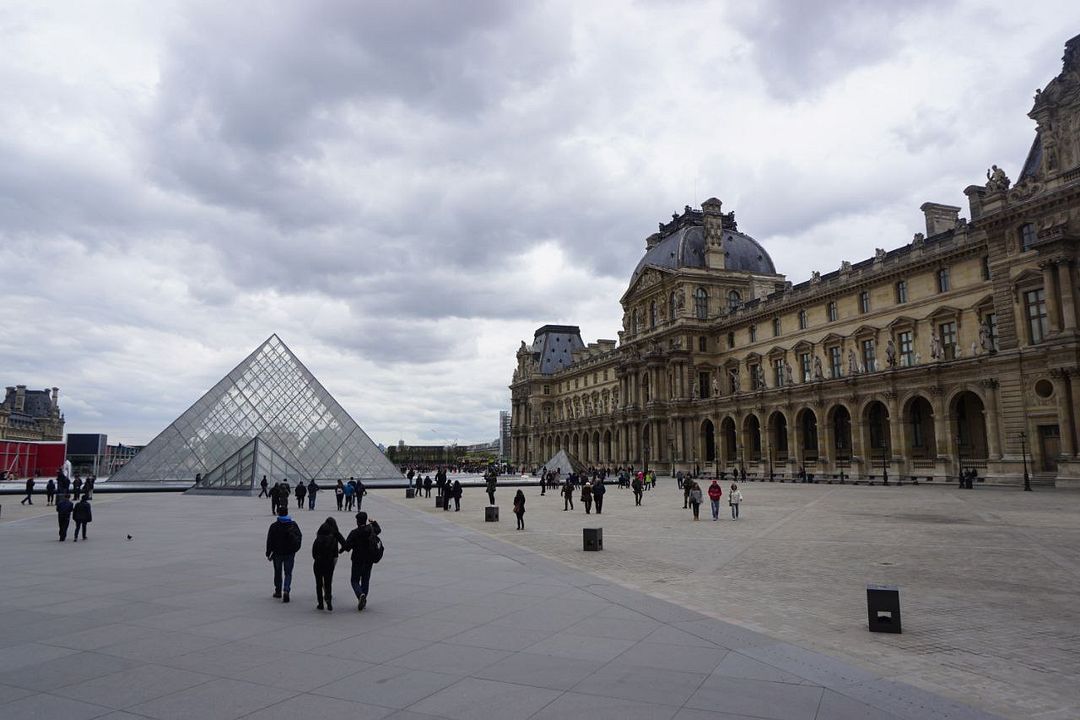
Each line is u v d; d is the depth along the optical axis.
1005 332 67.69
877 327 91.31
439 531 35.78
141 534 34.12
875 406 95.81
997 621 15.71
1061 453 60.41
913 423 88.81
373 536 16.73
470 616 15.91
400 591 18.94
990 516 38.72
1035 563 23.34
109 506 55.75
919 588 19.48
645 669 11.91
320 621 15.45
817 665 12.19
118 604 17.31
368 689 10.92
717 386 117.12
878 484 80.12
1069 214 62.22
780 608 17.09
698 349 125.94
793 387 98.75
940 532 32.22
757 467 107.81
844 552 26.75
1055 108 64.06
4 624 15.23
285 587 17.62
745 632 14.48
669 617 15.78
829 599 18.19
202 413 89.19
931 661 12.72
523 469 176.88
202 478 79.44
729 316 122.25
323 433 92.94
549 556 26.38
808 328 104.31
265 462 75.75
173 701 10.40
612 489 89.06
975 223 70.31
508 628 14.78
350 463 92.06
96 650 13.16
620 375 144.12
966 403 80.12
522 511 36.97
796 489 74.06
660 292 134.50
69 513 31.28
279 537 17.75
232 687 11.03
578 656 12.69
